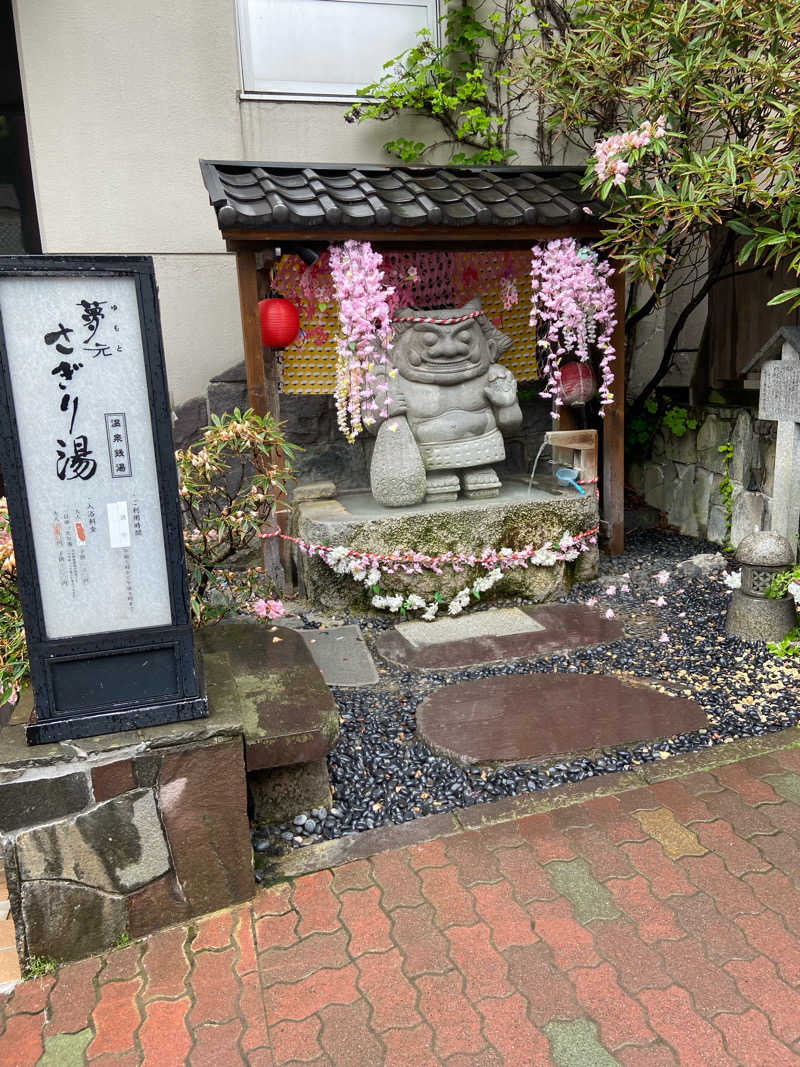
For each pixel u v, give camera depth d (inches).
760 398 191.9
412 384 198.2
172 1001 87.3
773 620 168.2
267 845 112.6
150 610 95.8
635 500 274.2
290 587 205.6
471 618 191.5
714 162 164.7
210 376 233.1
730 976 86.6
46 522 90.9
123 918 96.3
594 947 91.4
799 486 180.5
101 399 90.3
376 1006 84.9
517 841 110.5
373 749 134.4
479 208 178.7
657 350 278.1
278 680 125.7
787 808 114.7
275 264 193.2
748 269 210.2
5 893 104.9
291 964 91.3
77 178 215.3
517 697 148.4
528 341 234.1
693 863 104.5
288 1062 78.9
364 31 232.7
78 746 91.9
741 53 174.6
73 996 89.0
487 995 85.6
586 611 192.9
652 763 127.6
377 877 104.8
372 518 188.2
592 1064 77.0
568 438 206.1
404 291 218.7
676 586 205.6
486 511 193.9
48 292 86.4
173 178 222.2
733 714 141.4
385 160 240.8
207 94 221.5
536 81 203.9
